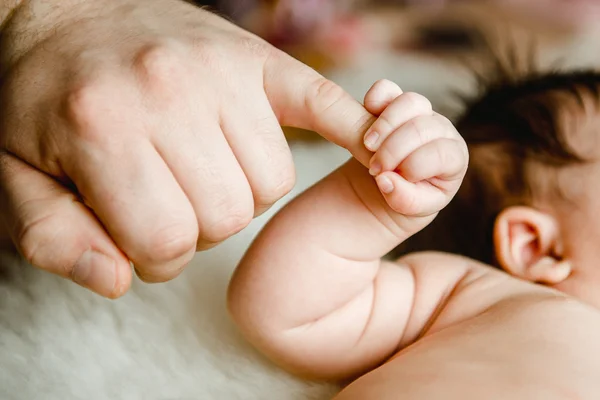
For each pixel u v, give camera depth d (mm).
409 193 316
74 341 383
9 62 318
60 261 276
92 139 282
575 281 408
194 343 393
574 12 956
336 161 581
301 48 817
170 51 302
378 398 321
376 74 792
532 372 325
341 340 381
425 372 329
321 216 372
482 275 390
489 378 323
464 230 473
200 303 415
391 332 386
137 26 320
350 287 379
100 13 326
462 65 819
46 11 325
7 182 287
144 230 281
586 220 413
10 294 398
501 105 480
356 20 942
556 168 431
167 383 371
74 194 288
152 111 291
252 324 378
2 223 397
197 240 301
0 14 332
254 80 311
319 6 855
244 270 379
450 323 375
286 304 373
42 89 295
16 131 292
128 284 281
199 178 291
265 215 480
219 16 345
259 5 801
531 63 611
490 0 1003
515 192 444
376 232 367
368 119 317
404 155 313
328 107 315
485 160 461
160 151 289
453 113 613
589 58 785
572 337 341
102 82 291
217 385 373
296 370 385
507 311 360
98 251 278
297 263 373
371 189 362
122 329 394
